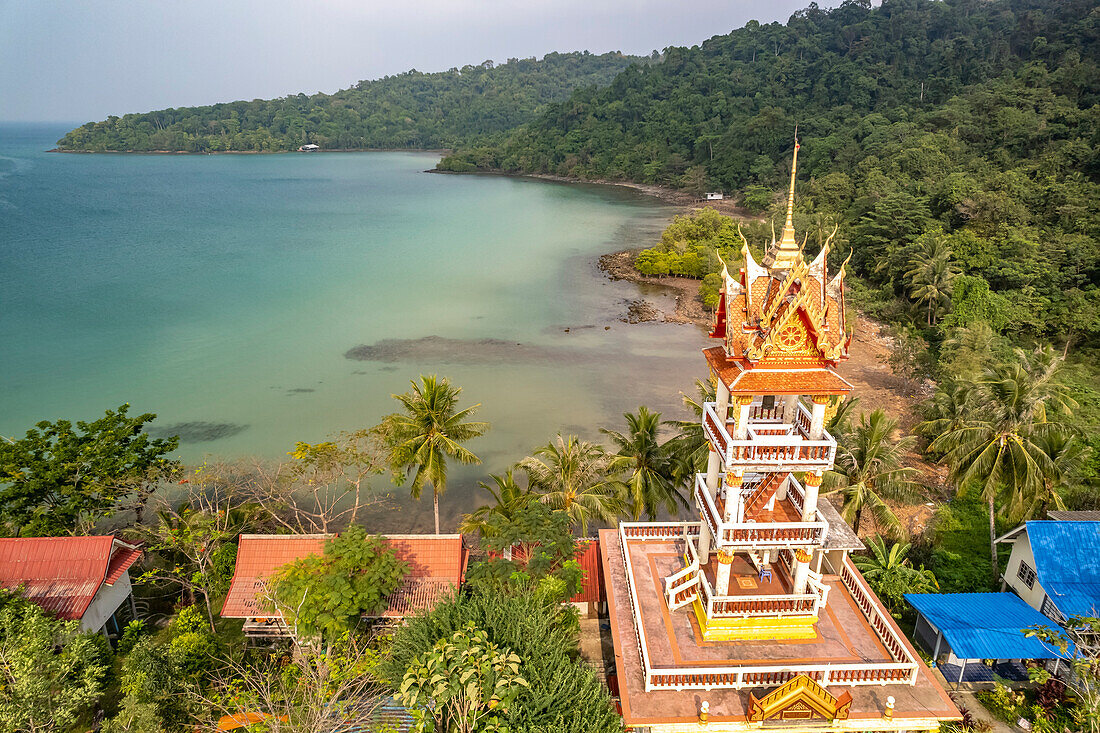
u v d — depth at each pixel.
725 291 26.31
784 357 24.97
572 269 135.25
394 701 26.94
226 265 135.62
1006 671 32.75
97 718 30.72
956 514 48.94
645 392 76.44
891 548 40.62
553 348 91.06
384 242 160.12
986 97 155.00
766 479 28.33
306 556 36.97
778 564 30.22
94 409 71.69
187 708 28.36
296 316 104.25
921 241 98.31
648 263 128.12
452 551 37.53
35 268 130.12
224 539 45.16
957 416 47.94
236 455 61.50
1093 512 39.66
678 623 28.55
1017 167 122.94
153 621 39.12
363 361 86.25
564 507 40.94
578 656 31.92
